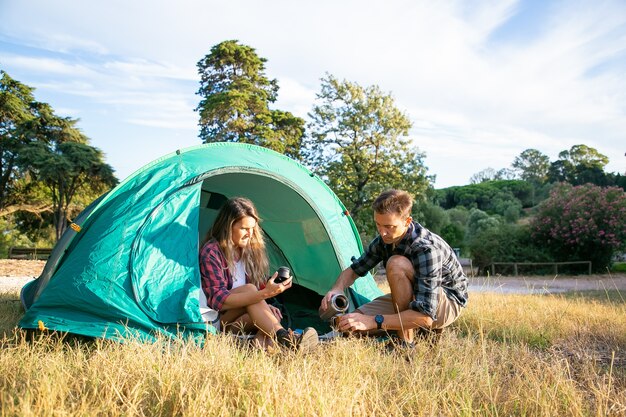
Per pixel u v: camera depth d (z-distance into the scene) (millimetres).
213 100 26453
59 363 2721
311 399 2299
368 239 22625
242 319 3686
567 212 19688
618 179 64375
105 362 2729
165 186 4219
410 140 23266
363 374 2939
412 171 23172
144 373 2578
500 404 2605
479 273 20156
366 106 22875
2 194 31750
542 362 3266
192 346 3295
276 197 5281
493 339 4496
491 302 6461
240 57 28141
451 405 2547
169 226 3963
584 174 73188
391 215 3682
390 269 3777
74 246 4141
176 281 3742
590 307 6434
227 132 26359
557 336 4555
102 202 4211
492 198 64562
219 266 3852
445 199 68562
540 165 86562
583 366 3424
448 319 3889
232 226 3961
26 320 3631
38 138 31875
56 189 33312
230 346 3250
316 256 5320
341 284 4293
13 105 30766
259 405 2199
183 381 2436
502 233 20750
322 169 23578
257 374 2537
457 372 3016
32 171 30812
